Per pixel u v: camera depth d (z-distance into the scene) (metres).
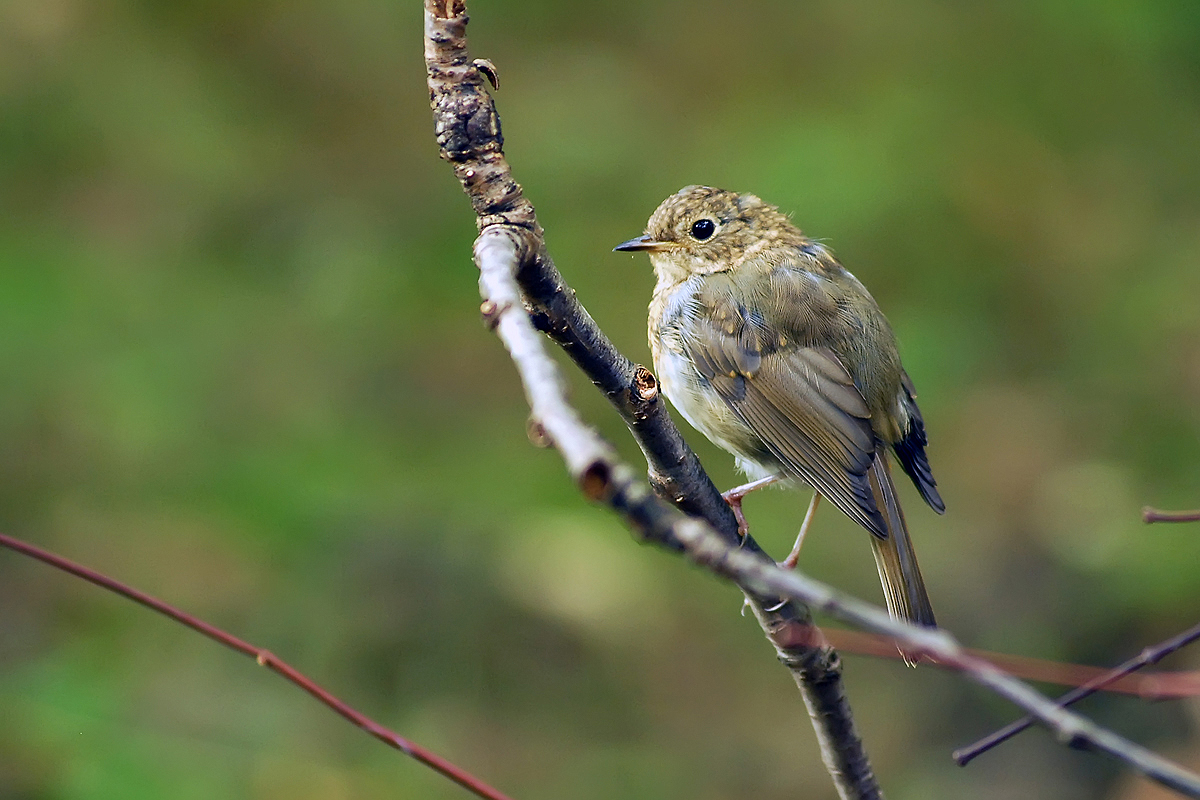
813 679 5.24
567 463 2.79
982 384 13.86
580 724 11.67
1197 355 13.73
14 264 12.12
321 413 12.23
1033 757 11.91
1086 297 14.10
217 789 9.75
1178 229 14.27
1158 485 13.02
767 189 13.19
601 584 11.68
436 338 13.05
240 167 13.45
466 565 11.66
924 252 13.59
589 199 13.51
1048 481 13.14
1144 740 11.68
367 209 13.53
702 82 14.40
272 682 10.79
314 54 14.26
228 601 11.09
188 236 12.98
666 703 11.95
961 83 14.34
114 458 11.59
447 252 13.31
